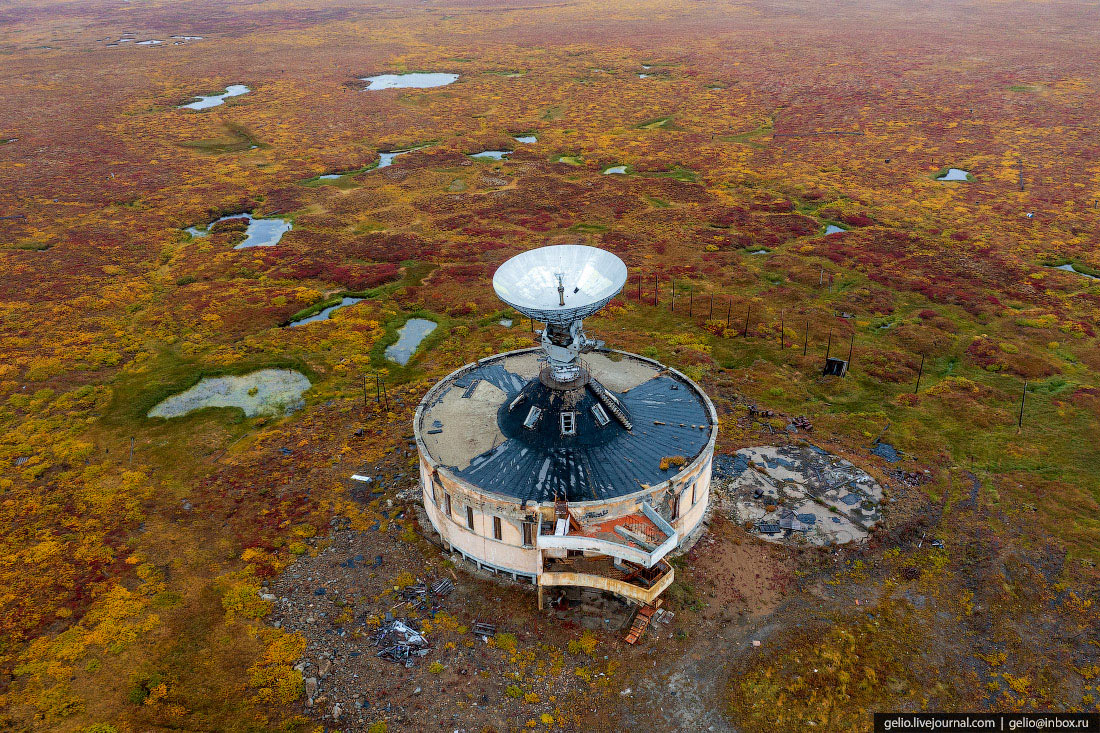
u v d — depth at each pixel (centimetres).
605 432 5391
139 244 12681
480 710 4216
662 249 12156
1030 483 6184
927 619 4819
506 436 5512
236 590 5097
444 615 4881
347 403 7719
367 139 19575
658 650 4603
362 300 10419
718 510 5831
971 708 4212
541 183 15875
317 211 14388
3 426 7338
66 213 14188
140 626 4806
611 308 9906
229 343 9138
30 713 4212
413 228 13375
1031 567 5228
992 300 9950
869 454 6625
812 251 11881
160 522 5866
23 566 5375
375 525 5778
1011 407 7425
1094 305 9731
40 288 10756
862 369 8212
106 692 4359
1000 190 14562
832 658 4531
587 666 4506
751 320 9475
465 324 9688
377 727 4109
